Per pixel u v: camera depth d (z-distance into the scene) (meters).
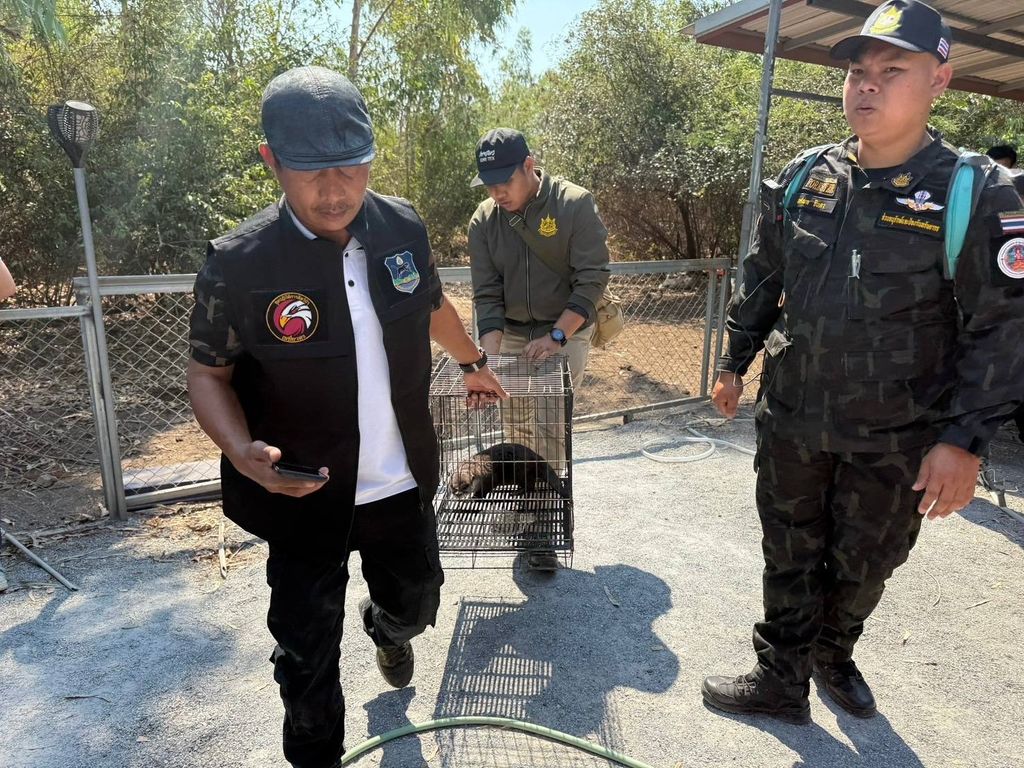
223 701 2.52
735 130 9.76
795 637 2.31
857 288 1.93
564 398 3.01
